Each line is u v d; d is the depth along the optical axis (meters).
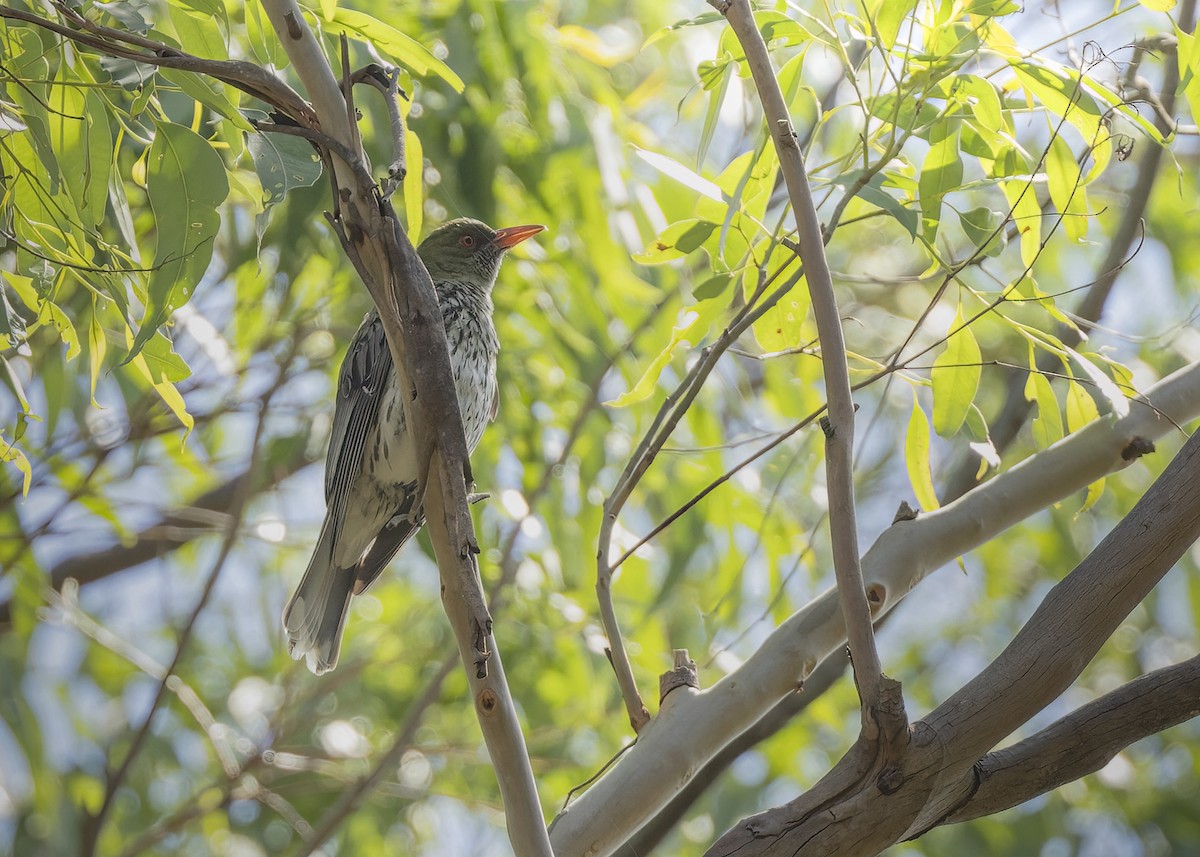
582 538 11.32
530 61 10.23
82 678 14.35
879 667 4.88
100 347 6.91
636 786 5.93
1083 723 5.28
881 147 6.78
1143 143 9.44
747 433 11.34
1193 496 5.29
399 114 5.65
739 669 6.30
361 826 12.84
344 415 8.76
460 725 12.92
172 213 5.91
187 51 6.52
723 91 6.49
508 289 10.93
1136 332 12.87
